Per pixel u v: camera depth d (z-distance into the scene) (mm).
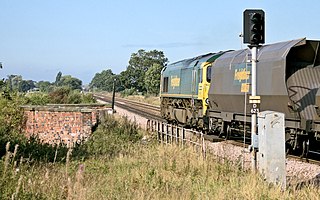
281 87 17750
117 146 20219
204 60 26859
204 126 26125
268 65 18688
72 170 14180
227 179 12711
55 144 20156
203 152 15812
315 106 16484
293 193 11008
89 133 22875
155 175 13242
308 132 16781
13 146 17406
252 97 13062
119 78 132875
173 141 19688
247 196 10391
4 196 8578
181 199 10492
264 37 13070
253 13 12984
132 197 10648
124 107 57469
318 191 10914
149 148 19109
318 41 17922
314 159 17641
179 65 31812
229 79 22422
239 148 19500
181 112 30438
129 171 14023
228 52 24672
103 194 10859
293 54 18031
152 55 133625
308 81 17828
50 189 10047
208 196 10656
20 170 10914
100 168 14984
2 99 23781
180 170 13984
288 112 17656
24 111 23188
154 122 24359
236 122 22547
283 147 11695
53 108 22906
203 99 26219
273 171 11633
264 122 11742
